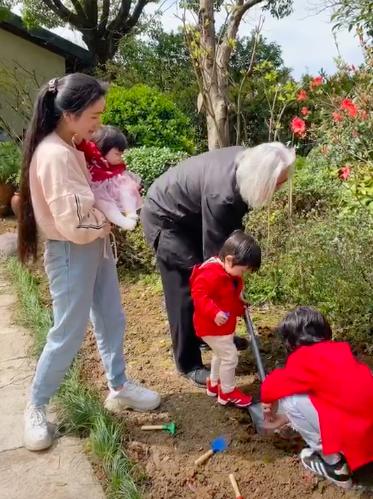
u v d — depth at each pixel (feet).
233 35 19.88
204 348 12.22
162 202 10.18
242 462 8.62
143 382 10.99
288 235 14.88
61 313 8.36
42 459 8.59
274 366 11.37
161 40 44.19
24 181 7.87
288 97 18.40
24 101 31.14
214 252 9.46
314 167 19.81
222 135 19.99
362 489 8.02
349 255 12.80
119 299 9.39
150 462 8.65
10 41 41.06
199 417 9.78
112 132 8.66
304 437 8.30
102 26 51.26
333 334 12.22
